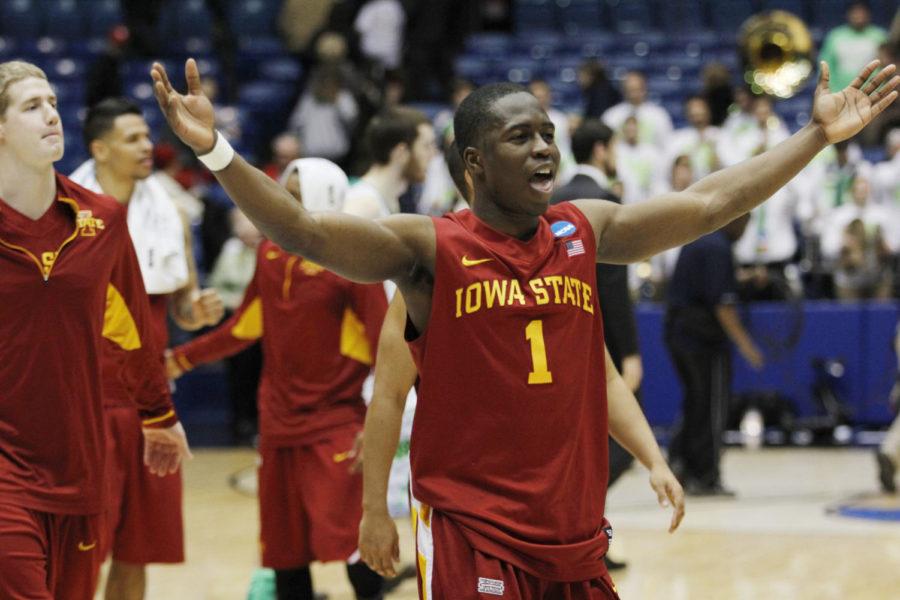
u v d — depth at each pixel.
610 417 5.45
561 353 4.68
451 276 4.62
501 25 25.97
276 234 4.39
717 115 19.17
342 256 4.51
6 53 23.59
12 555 5.32
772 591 9.11
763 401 16.30
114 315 6.16
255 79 24.38
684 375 13.06
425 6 25.12
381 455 5.33
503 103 4.63
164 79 4.25
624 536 11.14
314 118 21.00
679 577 9.57
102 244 5.66
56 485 5.56
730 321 12.83
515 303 4.62
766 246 16.64
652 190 18.77
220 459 15.89
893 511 12.15
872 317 16.28
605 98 19.97
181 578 9.79
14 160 5.45
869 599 8.86
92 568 5.80
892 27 22.48
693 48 24.02
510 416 4.62
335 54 21.17
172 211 7.84
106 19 24.36
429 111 22.73
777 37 19.28
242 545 10.96
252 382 17.44
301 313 7.82
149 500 7.35
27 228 5.46
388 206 8.43
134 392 6.40
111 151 7.54
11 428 5.50
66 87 22.94
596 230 4.89
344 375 7.87
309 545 7.94
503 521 4.60
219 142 4.29
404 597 8.91
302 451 7.85
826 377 16.33
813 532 11.22
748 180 4.96
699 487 13.02
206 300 7.92
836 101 4.93
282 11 24.81
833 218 17.52
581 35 24.61
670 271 17.22
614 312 9.09
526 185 4.61
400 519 11.40
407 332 4.82
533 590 4.67
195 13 24.39
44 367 5.50
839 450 15.90
